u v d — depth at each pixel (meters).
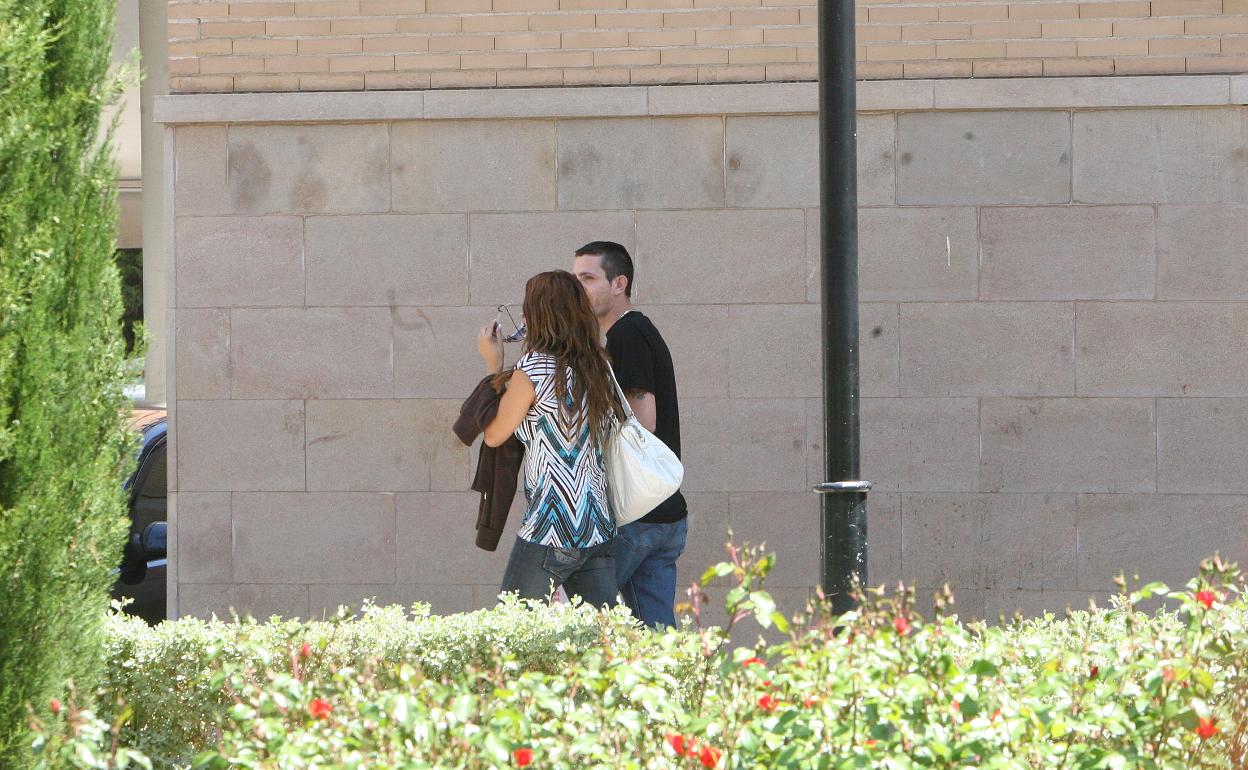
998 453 12.98
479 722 5.67
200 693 7.66
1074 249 12.95
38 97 6.39
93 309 6.75
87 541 6.70
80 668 6.80
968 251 12.99
